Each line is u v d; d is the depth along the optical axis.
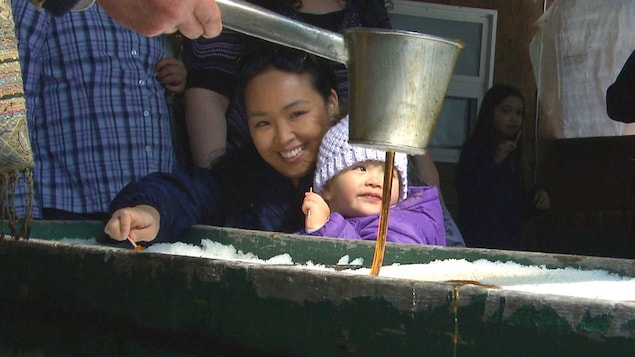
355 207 2.68
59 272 1.84
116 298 1.73
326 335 1.38
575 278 1.97
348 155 2.65
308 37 1.58
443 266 2.20
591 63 5.34
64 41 3.10
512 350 1.19
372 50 1.52
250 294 1.49
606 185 5.05
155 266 1.65
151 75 3.32
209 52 3.29
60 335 1.86
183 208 2.83
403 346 1.29
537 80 5.54
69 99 3.11
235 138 3.11
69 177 3.11
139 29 1.67
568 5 5.39
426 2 5.27
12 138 1.72
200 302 1.57
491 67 5.42
